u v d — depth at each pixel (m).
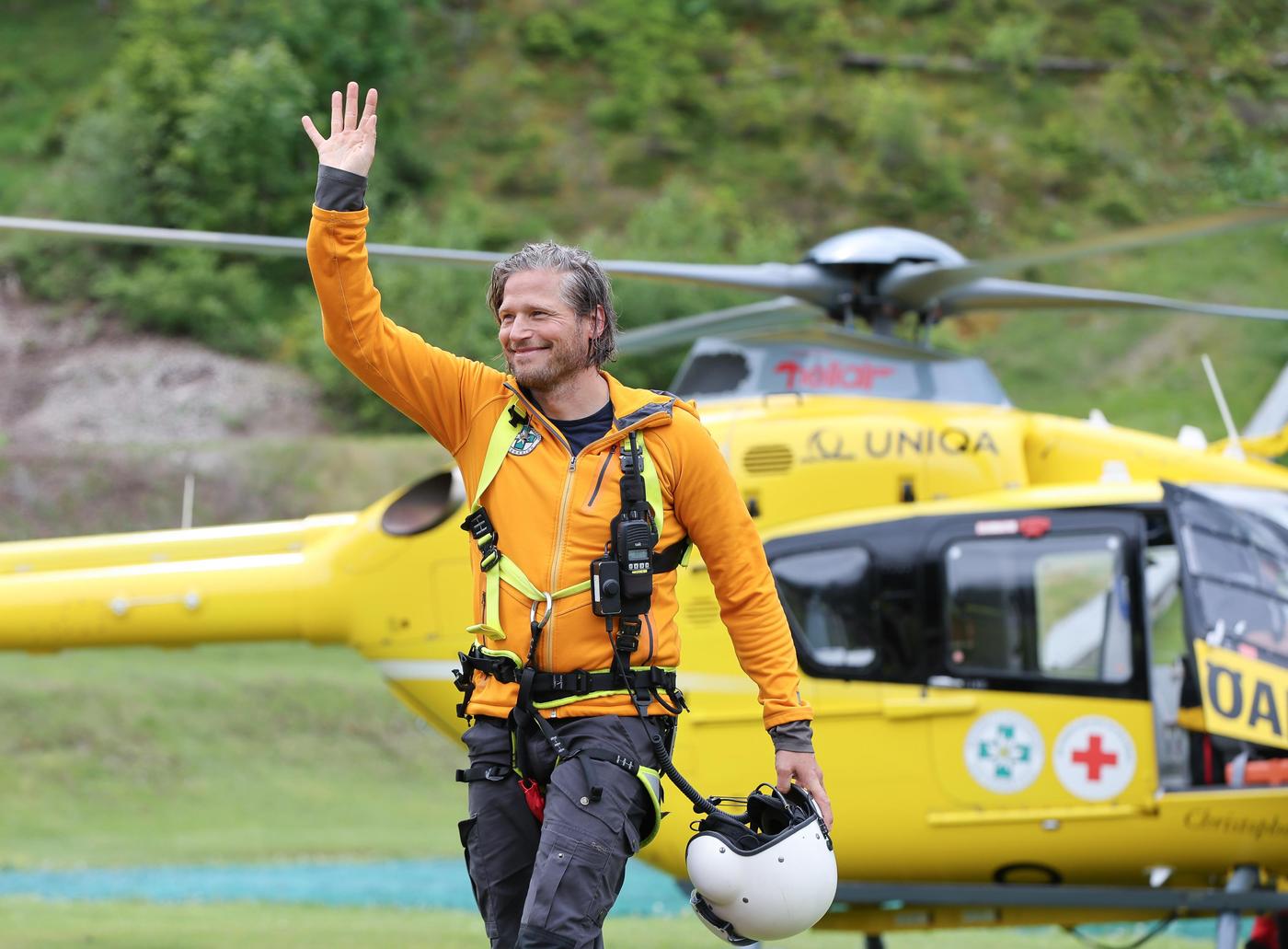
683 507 7.14
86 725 40.31
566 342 7.01
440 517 17.58
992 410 17.67
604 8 131.62
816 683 16.23
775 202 111.25
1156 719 15.82
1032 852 15.91
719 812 7.05
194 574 18.34
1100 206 110.94
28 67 122.12
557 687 6.84
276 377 88.62
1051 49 128.00
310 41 114.88
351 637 17.97
